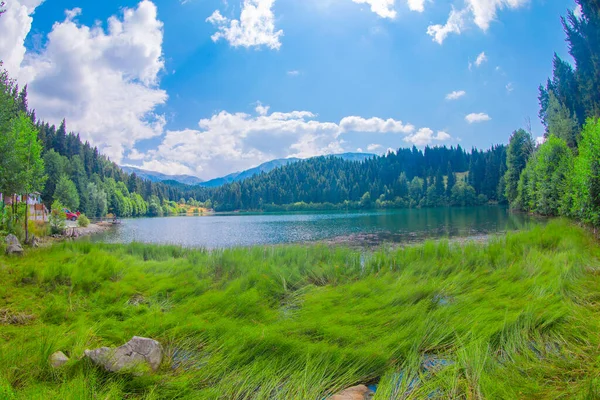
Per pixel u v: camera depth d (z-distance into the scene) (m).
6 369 4.16
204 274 10.19
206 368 4.62
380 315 6.23
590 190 16.58
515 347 4.92
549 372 4.22
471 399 3.78
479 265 10.02
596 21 43.03
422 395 3.94
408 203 107.75
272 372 4.42
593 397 3.52
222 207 164.62
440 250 11.88
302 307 7.12
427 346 5.21
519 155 57.84
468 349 4.77
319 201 139.50
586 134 17.78
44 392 3.60
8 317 6.36
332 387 4.27
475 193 99.69
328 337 5.31
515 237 13.33
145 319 6.18
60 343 5.07
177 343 5.42
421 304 6.72
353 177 146.12
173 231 42.28
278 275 9.34
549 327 5.59
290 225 45.16
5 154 16.89
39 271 9.10
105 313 6.83
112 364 4.34
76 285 8.45
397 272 9.85
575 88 50.75
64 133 99.31
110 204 100.19
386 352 4.85
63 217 30.94
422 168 147.75
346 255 12.26
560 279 7.49
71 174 80.81
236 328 5.59
